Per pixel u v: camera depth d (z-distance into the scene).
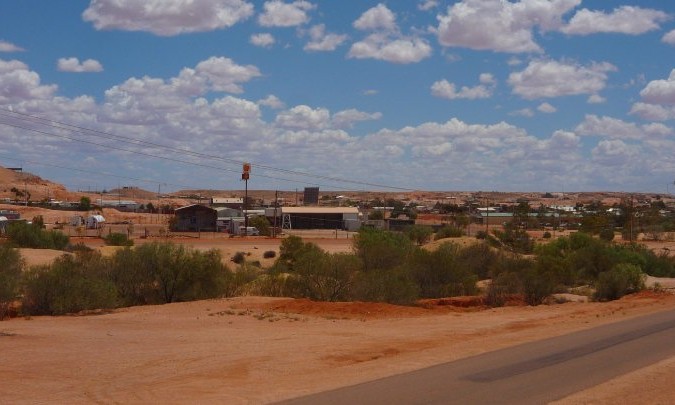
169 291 37.06
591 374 15.83
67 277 31.02
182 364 18.05
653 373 15.70
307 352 19.67
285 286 38.47
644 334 23.25
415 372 16.23
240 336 23.38
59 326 25.56
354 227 136.00
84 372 17.08
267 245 91.88
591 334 23.36
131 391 14.70
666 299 38.53
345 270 37.22
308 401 13.03
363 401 13.01
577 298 43.12
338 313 30.47
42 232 71.12
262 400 13.27
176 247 40.84
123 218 158.00
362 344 21.31
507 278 40.03
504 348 20.23
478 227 142.38
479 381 15.00
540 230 146.00
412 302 36.62
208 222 127.25
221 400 13.41
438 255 44.09
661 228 136.25
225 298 35.91
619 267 45.12
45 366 17.83
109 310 30.98
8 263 31.84
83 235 101.44
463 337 23.31
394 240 70.00
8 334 23.17
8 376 16.55
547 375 15.72
